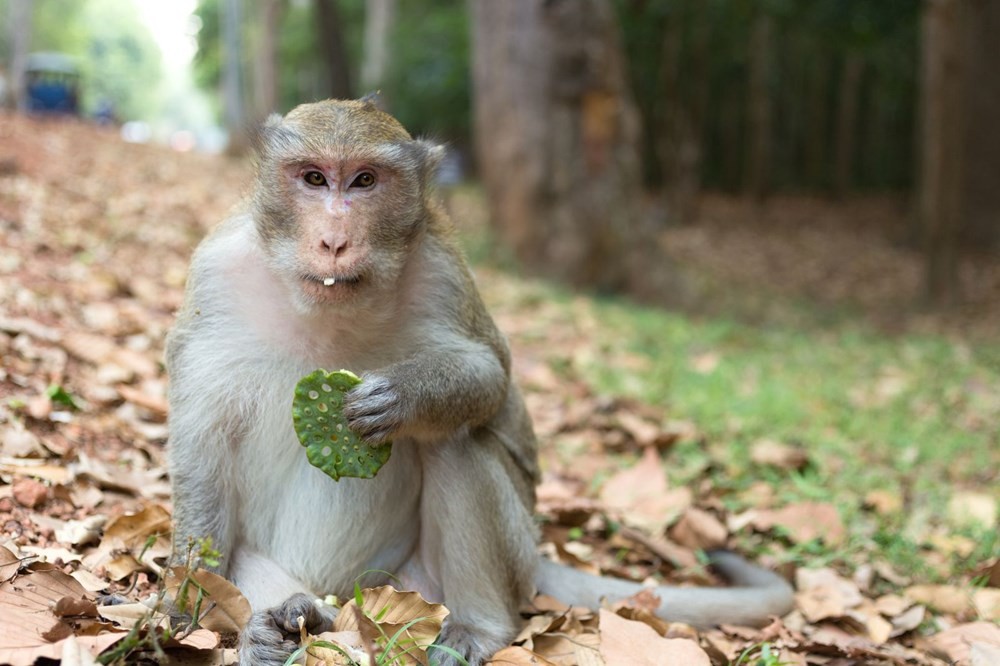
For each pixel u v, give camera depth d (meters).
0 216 3.00
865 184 12.27
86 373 2.06
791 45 10.54
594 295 4.73
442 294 1.55
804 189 11.75
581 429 2.46
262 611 1.49
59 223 3.17
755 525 2.02
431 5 11.39
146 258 3.10
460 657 1.50
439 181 1.61
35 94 9.58
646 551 1.92
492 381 1.56
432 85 9.91
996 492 2.21
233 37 13.47
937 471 2.35
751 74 10.09
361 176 1.48
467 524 1.57
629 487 2.08
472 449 1.57
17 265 2.53
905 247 7.80
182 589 1.43
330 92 6.30
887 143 12.22
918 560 1.94
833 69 12.05
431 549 1.60
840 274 6.63
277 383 1.53
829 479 2.24
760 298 5.47
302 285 1.47
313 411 1.47
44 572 1.49
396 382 1.49
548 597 1.69
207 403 1.52
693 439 2.40
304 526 1.56
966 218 7.25
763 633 1.68
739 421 2.59
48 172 4.05
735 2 8.44
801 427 2.64
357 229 1.46
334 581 1.58
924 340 4.25
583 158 4.78
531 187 4.78
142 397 1.99
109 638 1.39
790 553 1.96
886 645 1.71
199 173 5.69
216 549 1.53
